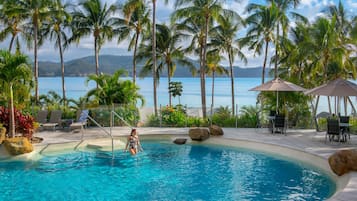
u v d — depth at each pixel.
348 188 7.25
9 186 9.04
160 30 31.55
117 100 19.20
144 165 11.16
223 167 10.84
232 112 20.33
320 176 9.66
